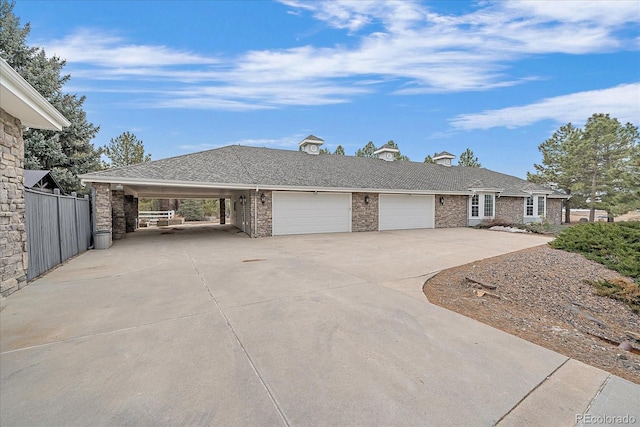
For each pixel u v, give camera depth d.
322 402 2.27
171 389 2.42
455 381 2.56
